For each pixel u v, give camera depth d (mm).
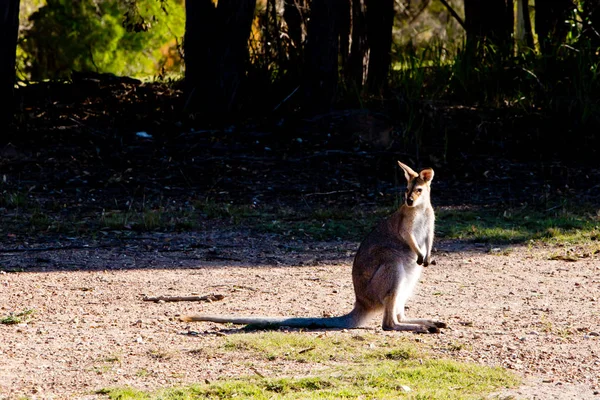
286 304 14289
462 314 13578
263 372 10500
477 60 33500
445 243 19812
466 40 34562
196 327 12742
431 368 10523
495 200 24656
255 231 21031
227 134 29359
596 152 28641
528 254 18547
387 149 28750
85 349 11516
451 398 9484
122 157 27344
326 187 25625
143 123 30188
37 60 42062
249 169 26828
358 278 12727
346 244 19781
